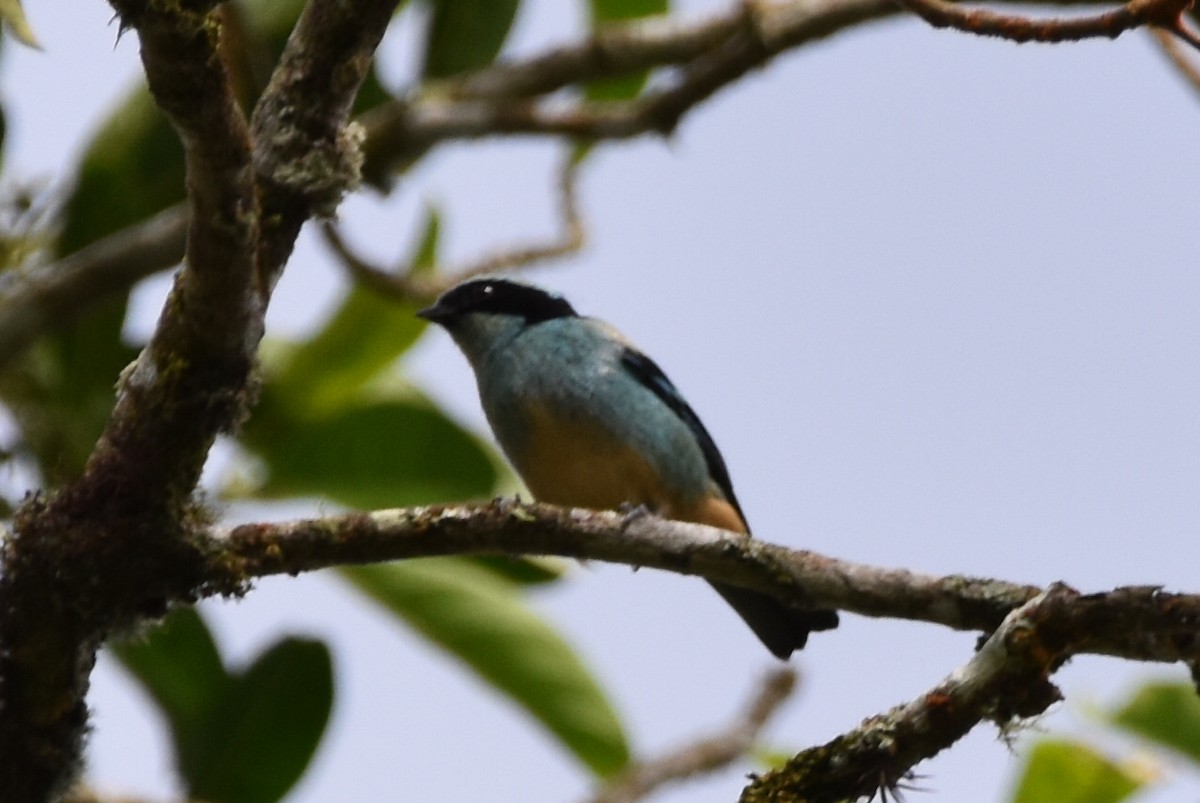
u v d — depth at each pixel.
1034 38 7.77
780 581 7.91
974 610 7.64
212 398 7.43
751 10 13.91
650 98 14.17
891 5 13.67
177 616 11.20
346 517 7.97
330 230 12.79
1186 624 6.76
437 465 12.56
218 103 6.56
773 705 11.55
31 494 7.78
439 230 13.71
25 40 7.57
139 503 7.59
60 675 7.78
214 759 10.98
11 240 11.92
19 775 7.86
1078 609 6.92
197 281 7.13
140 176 12.87
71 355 12.26
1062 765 10.57
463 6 13.72
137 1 6.20
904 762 7.05
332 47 7.59
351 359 12.86
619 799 11.22
